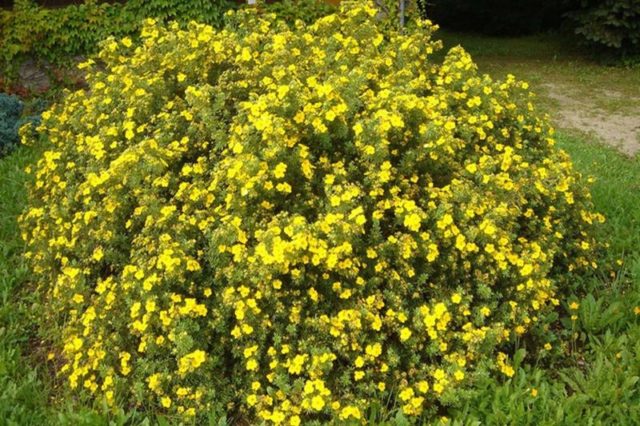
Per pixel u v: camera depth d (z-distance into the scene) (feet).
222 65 13.48
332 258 9.45
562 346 11.32
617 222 15.74
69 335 11.03
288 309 9.96
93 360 10.36
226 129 12.04
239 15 14.92
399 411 9.61
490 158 11.60
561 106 29.73
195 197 10.75
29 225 13.76
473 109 13.03
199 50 13.12
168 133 12.03
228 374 10.36
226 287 10.12
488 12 49.19
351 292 10.06
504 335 10.30
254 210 10.43
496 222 10.84
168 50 13.76
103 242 11.65
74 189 12.74
